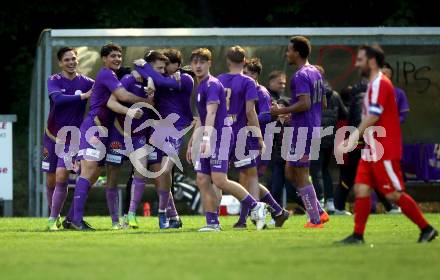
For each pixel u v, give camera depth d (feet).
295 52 150.00
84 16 295.48
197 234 134.72
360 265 96.02
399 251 106.63
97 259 101.71
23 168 267.18
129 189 175.94
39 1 291.99
